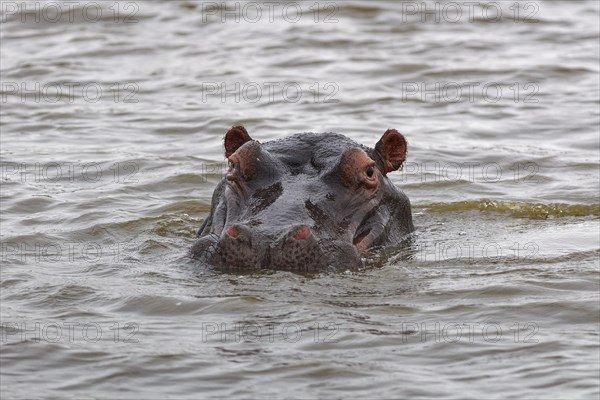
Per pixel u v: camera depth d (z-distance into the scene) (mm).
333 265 33125
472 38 77438
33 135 56375
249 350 27891
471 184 47719
